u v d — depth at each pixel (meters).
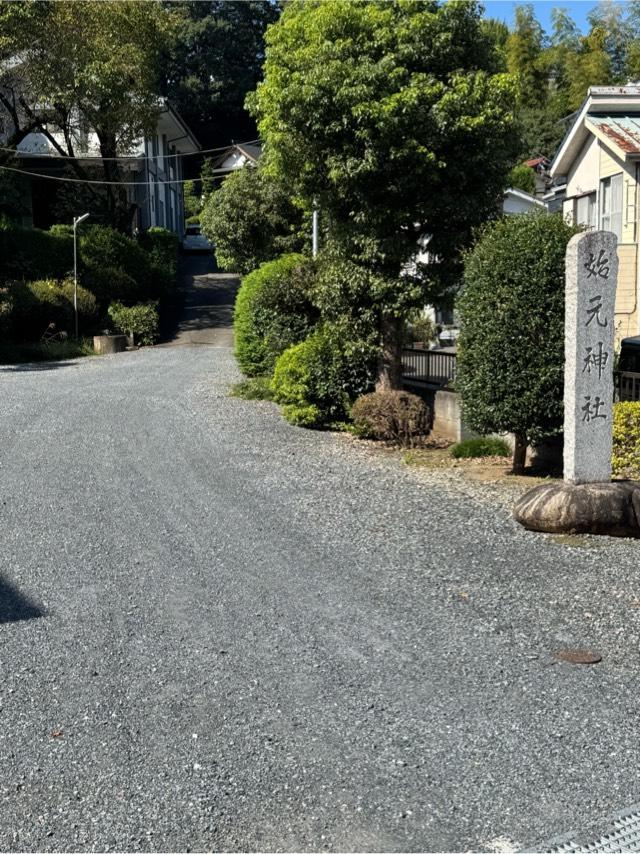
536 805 3.76
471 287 9.93
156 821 3.68
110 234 29.22
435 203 11.99
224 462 10.96
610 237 7.86
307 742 4.27
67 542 7.59
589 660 5.16
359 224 12.59
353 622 5.79
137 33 27.84
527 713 4.54
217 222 24.84
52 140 29.31
